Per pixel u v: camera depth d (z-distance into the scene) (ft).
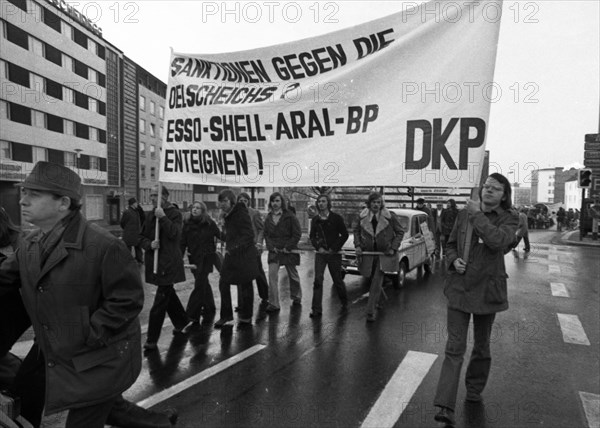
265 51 14.35
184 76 16.47
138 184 167.53
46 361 7.43
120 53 151.02
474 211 10.85
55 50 116.37
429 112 11.35
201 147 15.81
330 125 12.94
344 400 12.12
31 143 108.27
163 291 15.94
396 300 24.94
